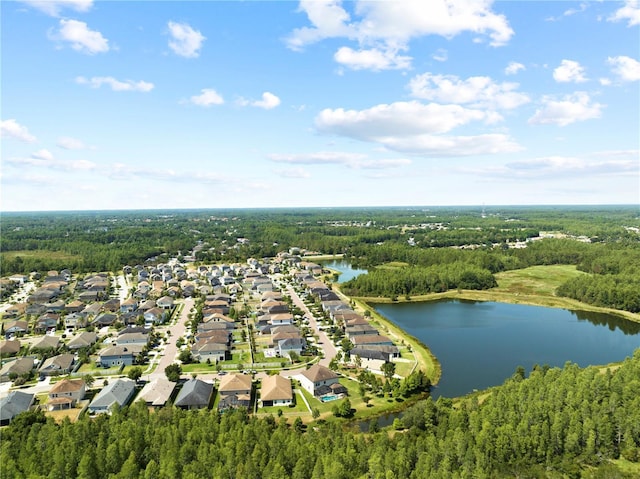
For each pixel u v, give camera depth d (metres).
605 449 85.31
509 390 103.62
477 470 75.25
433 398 115.25
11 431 86.88
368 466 76.81
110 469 76.06
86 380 120.50
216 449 78.06
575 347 157.75
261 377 127.12
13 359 140.25
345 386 121.06
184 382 121.56
